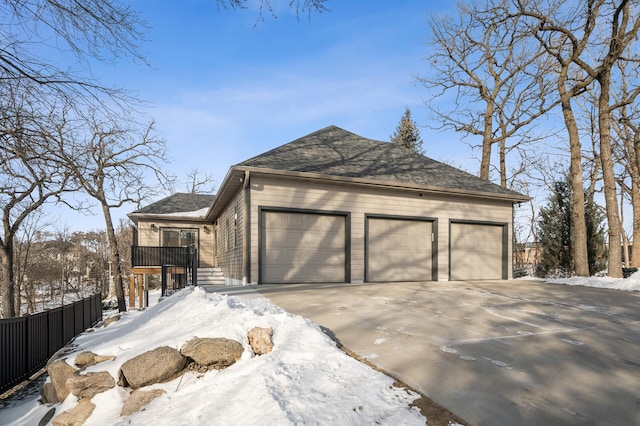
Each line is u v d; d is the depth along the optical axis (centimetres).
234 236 1276
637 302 857
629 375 393
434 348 459
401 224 1266
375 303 745
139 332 592
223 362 427
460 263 1350
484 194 1347
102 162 1523
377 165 1338
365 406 306
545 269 1980
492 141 2273
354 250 1175
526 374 384
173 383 411
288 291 909
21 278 2533
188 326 532
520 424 284
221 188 1230
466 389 343
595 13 1369
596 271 1834
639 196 1814
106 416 388
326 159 1272
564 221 1922
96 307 1388
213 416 322
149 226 1947
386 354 434
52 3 534
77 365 487
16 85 611
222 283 1502
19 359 737
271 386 341
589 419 294
